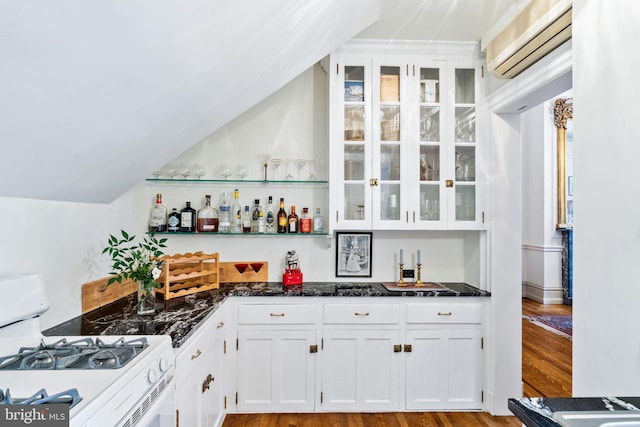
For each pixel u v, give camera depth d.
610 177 1.14
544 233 5.06
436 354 2.36
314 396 2.32
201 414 1.72
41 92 0.88
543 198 5.08
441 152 2.48
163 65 1.13
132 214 2.40
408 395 2.35
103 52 0.89
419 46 2.48
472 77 2.53
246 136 2.77
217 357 2.04
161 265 1.99
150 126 1.50
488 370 2.36
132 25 0.86
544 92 1.97
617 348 1.10
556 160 5.07
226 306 2.27
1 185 1.24
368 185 2.46
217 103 1.78
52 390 0.92
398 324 2.35
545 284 5.07
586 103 1.23
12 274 1.37
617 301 1.11
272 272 2.75
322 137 2.79
